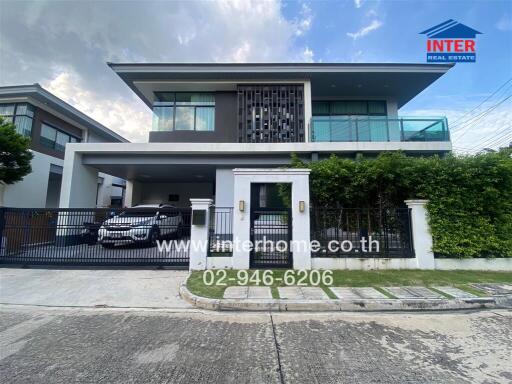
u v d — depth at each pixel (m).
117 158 11.73
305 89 12.65
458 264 7.07
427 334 3.75
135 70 12.16
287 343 3.46
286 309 4.71
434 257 7.17
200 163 11.62
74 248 7.62
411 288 5.52
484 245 7.06
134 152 11.36
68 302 5.05
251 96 12.73
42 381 2.64
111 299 5.21
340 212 7.36
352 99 14.76
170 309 4.75
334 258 7.07
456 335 3.72
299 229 7.11
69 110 15.75
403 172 7.44
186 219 7.72
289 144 11.11
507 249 7.08
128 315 4.46
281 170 7.27
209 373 2.77
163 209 7.79
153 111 13.05
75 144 11.31
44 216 7.66
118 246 7.69
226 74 12.41
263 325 4.05
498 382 2.65
